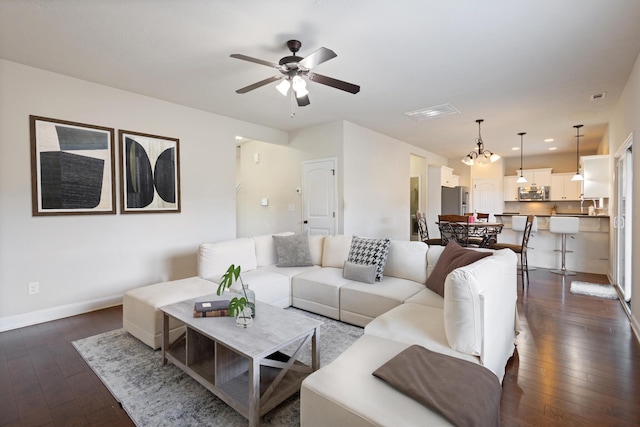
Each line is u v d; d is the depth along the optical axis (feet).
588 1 6.98
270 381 6.35
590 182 17.58
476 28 8.06
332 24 7.88
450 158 30.35
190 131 14.42
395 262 10.65
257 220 21.44
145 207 12.89
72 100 11.01
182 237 14.15
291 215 19.27
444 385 4.26
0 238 9.68
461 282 5.52
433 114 15.58
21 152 10.00
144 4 7.04
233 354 6.40
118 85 11.77
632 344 8.60
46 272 10.52
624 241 13.16
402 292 9.08
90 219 11.48
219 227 15.56
